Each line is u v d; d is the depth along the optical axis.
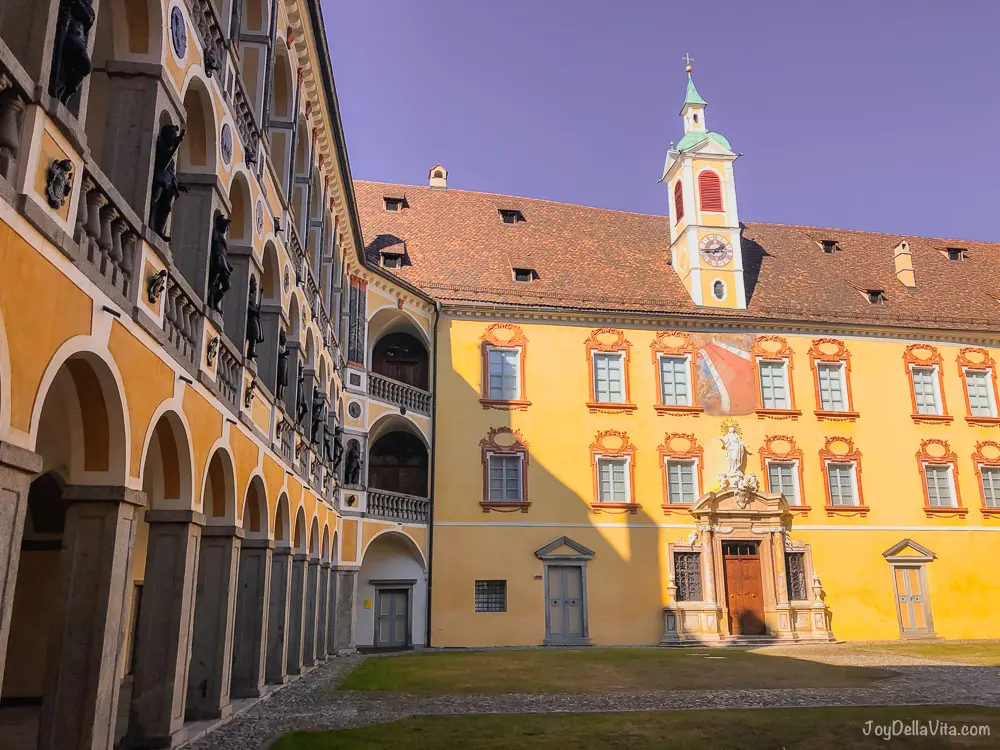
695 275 40.06
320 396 25.19
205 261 12.80
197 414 12.48
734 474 36.88
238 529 14.75
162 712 11.61
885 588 37.44
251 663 16.80
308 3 19.45
